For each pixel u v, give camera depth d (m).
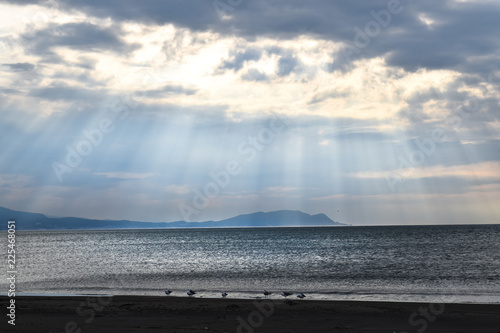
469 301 28.34
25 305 25.48
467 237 137.50
